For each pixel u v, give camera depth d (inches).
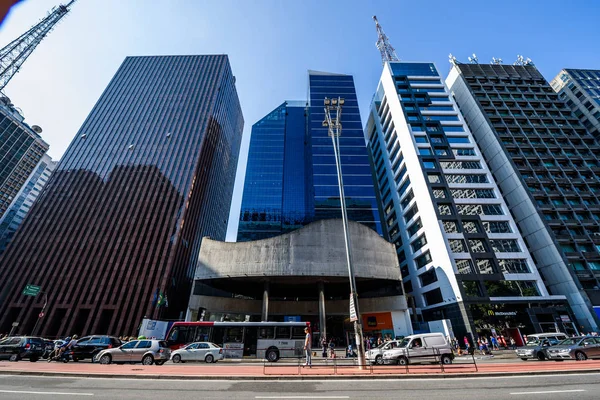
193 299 1732.3
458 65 3196.4
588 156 2464.3
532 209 2186.3
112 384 498.3
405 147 2598.4
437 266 1996.8
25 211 4697.3
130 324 2138.3
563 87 3097.9
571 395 407.8
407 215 2571.4
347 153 3474.4
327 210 3048.7
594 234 2081.7
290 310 2046.0
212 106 3651.6
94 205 2817.4
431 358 814.5
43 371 590.9
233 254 1786.4
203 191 3287.4
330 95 3988.7
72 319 2181.3
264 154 4227.4
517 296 1766.7
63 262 2476.6
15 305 2263.8
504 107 2783.0
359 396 426.0
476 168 2359.7
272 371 661.3
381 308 1854.1
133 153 3161.9
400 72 3093.0
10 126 4389.8
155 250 2539.4
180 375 559.8
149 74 3905.0
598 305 1776.6
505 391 440.8
